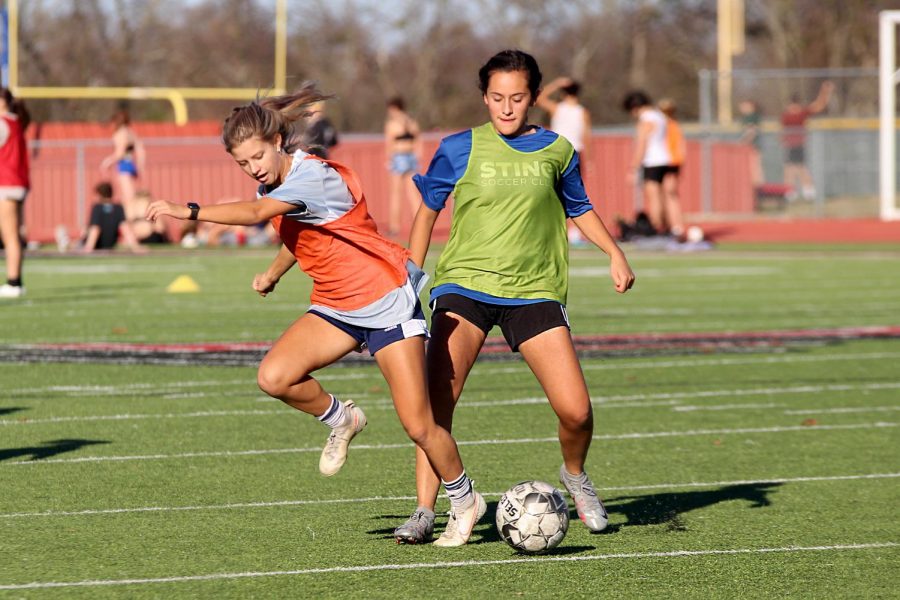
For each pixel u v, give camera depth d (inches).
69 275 2625.5
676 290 2331.4
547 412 1203.2
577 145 2967.5
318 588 679.1
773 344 1653.5
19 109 2052.2
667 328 1803.6
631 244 3324.3
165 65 7071.9
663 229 3351.4
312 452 1025.5
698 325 1838.1
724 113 4943.4
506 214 764.6
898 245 3501.5
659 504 877.2
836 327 1822.1
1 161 2053.4
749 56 7790.4
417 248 788.6
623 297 2213.3
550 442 1071.6
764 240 3703.3
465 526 762.8
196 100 7042.3
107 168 3821.4
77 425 1120.2
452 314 762.2
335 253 727.7
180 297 2181.3
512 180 764.0
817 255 3179.1
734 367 1477.6
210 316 1904.5
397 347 728.3
